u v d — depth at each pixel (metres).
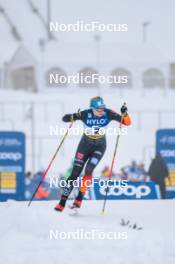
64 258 22.31
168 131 48.91
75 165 28.61
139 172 56.56
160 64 139.25
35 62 135.62
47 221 25.66
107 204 32.19
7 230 25.52
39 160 74.62
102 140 28.73
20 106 117.50
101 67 134.88
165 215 29.39
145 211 30.36
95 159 28.42
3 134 46.00
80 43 144.00
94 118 28.44
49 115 106.88
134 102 117.94
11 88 143.12
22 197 46.22
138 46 143.25
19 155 46.09
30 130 95.31
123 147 86.56
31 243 23.78
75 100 119.25
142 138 91.50
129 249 23.14
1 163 46.22
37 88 135.12
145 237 24.42
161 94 127.00
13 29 185.88
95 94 125.75
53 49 140.75
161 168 45.19
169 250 23.02
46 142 88.62
